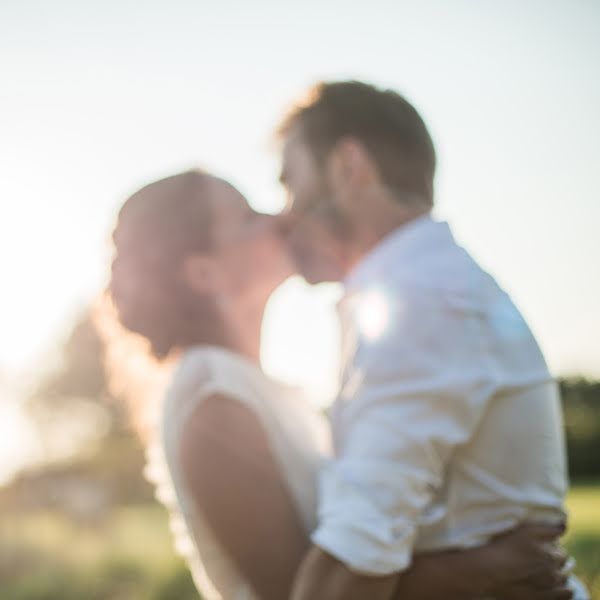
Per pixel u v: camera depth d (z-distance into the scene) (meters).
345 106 2.67
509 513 2.34
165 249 2.47
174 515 2.60
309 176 2.68
